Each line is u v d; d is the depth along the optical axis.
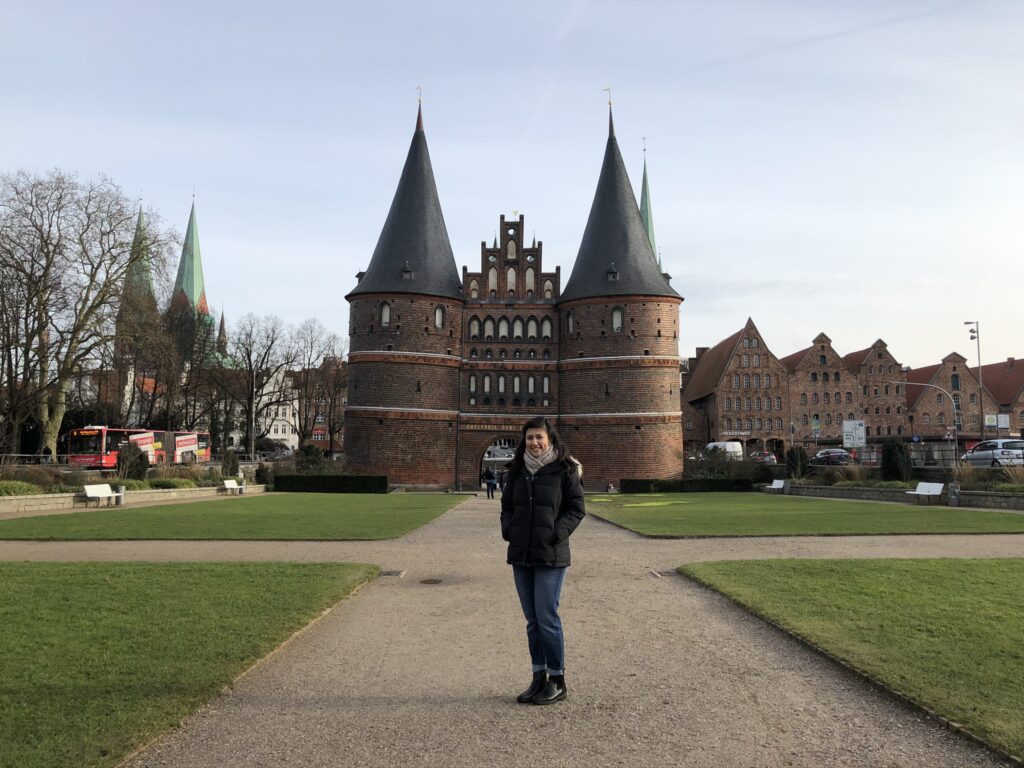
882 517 24.58
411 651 8.66
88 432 56.41
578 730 6.26
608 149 57.91
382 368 53.59
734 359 93.56
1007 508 28.62
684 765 5.57
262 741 6.00
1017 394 96.44
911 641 8.32
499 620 10.26
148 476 43.22
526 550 6.97
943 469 37.69
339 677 7.65
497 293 57.53
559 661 6.97
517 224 58.22
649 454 53.41
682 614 10.47
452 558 16.11
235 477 49.44
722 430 92.62
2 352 47.00
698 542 18.45
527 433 7.21
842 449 74.12
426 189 57.00
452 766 5.56
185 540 18.91
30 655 7.86
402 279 54.28
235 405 90.81
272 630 9.02
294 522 23.58
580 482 7.21
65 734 5.88
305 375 89.25
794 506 31.61
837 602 10.37
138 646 8.23
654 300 54.66
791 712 6.61
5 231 45.44
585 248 56.72
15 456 40.66
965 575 12.29
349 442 53.81
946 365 97.00
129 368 58.62
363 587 12.59
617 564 15.05
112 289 48.62
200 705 6.66
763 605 10.34
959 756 5.66
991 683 6.95
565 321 56.53
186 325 76.25
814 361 95.25
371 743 5.98
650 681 7.54
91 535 19.53
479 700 7.00
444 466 54.59
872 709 6.64
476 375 56.53
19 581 11.98
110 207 48.34
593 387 54.44
